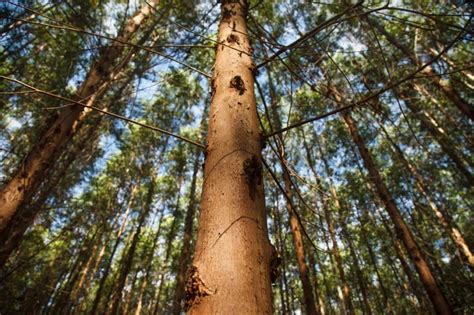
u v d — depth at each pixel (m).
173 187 17.02
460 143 9.23
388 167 12.83
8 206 3.43
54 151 3.98
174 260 17.75
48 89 5.76
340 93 2.28
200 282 0.84
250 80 1.56
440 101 9.45
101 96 5.19
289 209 4.48
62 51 4.88
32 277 6.33
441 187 11.88
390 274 18.39
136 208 16.75
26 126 6.59
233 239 0.91
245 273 0.84
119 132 8.68
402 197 12.22
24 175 3.65
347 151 11.27
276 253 1.00
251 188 1.07
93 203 13.48
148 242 18.38
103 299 18.45
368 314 11.45
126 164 14.27
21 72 5.31
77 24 3.70
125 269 11.79
